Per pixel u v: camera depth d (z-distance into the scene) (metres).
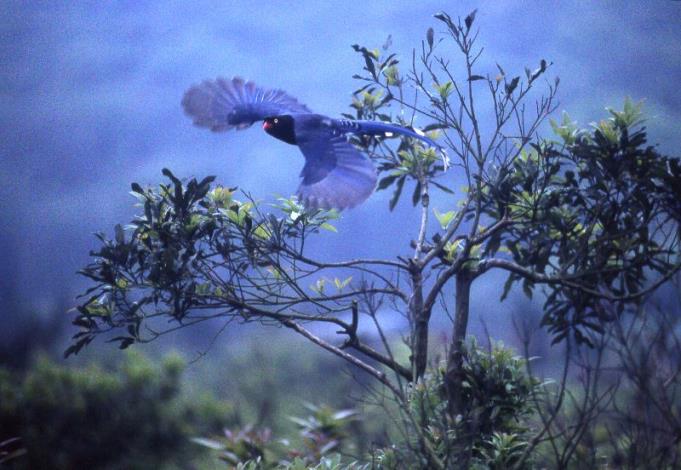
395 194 9.88
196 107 8.09
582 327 8.84
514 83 8.54
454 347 8.57
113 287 8.52
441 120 8.80
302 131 7.64
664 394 6.97
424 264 8.86
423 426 7.61
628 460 7.02
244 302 8.76
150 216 8.48
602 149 8.58
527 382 8.50
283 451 12.58
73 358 20.34
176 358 15.36
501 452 7.95
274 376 18.73
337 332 8.75
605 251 8.79
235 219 8.70
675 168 8.48
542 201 8.86
